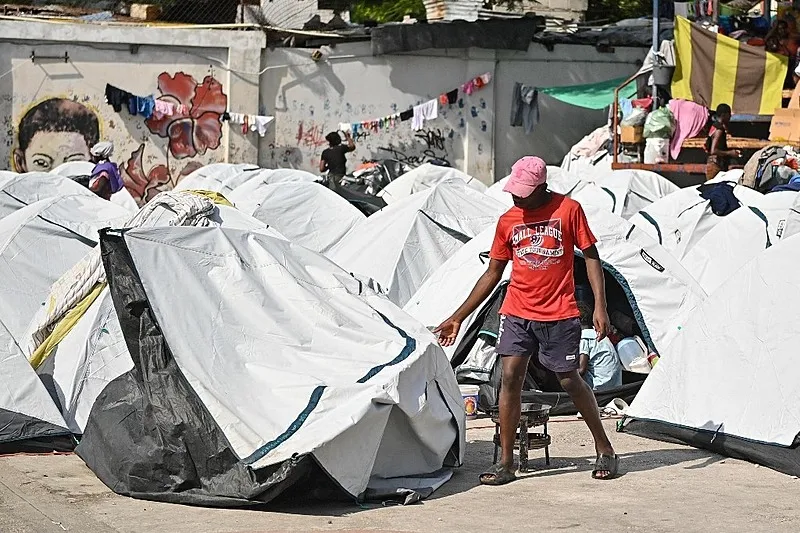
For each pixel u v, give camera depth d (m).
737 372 9.77
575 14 33.50
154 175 27.69
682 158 24.42
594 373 11.66
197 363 8.05
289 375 8.05
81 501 7.77
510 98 29.59
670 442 10.05
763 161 18.95
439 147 29.20
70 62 26.91
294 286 8.61
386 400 7.79
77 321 10.36
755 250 13.98
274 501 7.77
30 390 9.48
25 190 17.00
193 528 7.05
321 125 28.67
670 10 29.17
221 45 27.72
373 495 7.80
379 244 15.04
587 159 25.73
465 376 11.59
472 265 12.45
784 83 24.36
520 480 8.54
